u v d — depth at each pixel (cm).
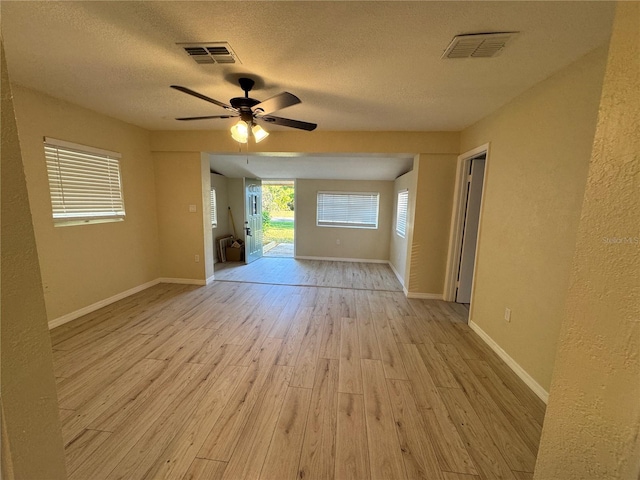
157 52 185
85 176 314
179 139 407
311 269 577
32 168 261
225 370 221
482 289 287
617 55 49
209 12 144
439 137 368
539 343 200
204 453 148
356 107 282
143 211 405
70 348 249
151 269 428
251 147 397
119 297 370
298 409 181
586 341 55
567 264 178
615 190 49
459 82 219
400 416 177
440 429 167
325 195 655
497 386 209
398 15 143
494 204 270
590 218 54
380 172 577
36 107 259
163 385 202
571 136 178
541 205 203
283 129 380
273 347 259
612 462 50
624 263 48
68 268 298
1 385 49
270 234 1113
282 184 744
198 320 314
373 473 140
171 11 143
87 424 165
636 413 46
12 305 50
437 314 347
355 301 389
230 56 188
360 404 187
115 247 359
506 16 142
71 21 152
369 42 169
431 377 218
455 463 146
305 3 136
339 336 284
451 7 137
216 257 646
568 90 181
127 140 370
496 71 199
